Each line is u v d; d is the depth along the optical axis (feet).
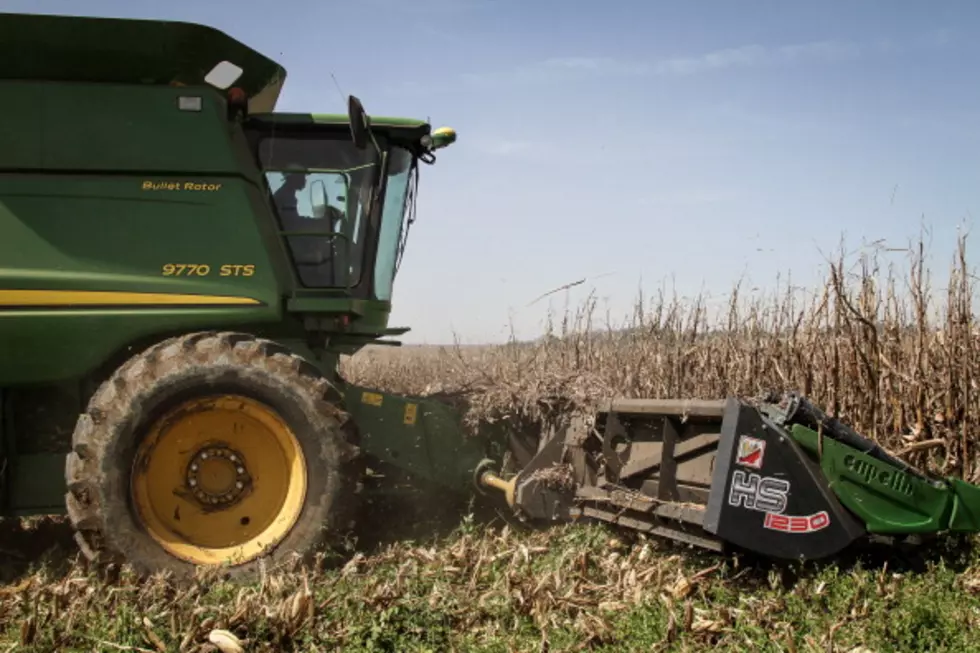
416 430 19.71
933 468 21.59
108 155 18.29
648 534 17.43
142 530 16.83
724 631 13.69
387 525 20.44
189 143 18.63
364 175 20.56
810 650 12.82
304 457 17.58
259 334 19.53
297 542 17.25
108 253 18.08
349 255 20.45
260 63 19.92
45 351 17.66
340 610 14.46
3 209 17.76
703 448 16.67
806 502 15.70
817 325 23.31
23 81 18.22
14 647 13.65
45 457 18.24
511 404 20.49
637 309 29.12
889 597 14.73
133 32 18.08
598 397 19.51
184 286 18.30
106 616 14.56
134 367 17.02
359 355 50.31
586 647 13.47
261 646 13.50
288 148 20.22
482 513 20.68
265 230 19.20
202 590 16.06
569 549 17.28
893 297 22.57
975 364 21.97
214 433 17.83
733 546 16.07
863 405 22.43
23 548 19.51
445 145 21.58
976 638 13.39
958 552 17.47
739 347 26.05
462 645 13.64
